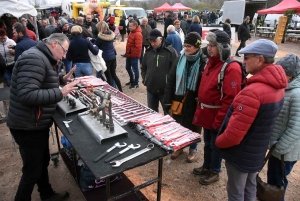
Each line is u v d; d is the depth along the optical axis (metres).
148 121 1.95
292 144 1.90
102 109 1.73
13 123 1.82
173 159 3.07
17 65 1.72
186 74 2.52
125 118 2.04
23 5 7.23
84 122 1.92
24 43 3.99
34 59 1.70
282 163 1.99
